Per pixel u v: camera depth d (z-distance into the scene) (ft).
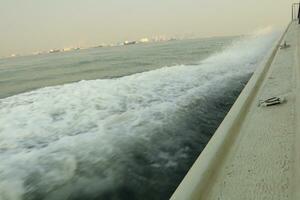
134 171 11.68
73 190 10.46
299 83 13.55
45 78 57.21
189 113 18.95
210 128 16.55
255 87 14.35
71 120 17.85
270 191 5.54
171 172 11.63
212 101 22.03
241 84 27.91
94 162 12.33
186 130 16.02
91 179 11.09
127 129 15.99
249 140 8.29
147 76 32.81
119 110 19.58
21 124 17.65
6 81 57.52
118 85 28.12
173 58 78.79
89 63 94.17
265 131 8.79
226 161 7.09
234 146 8.04
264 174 6.20
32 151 13.58
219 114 19.12
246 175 6.27
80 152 13.29
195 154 13.23
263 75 17.85
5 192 10.30
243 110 10.83
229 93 24.58
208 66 39.93
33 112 20.24
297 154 6.75
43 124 17.33
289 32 59.88
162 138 14.84
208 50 100.63
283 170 6.26
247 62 41.78
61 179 11.12
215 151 7.03
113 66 70.79
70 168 11.86
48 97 24.93
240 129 9.31
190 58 69.31
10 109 21.45
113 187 10.66
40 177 11.26
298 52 24.62
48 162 12.43
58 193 10.31
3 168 11.96
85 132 15.72
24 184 10.80
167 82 28.91
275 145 7.64
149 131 15.70
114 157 12.76
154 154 13.15
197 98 22.61
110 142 14.30
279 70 18.01
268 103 11.30
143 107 20.21
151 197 10.16
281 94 12.46
